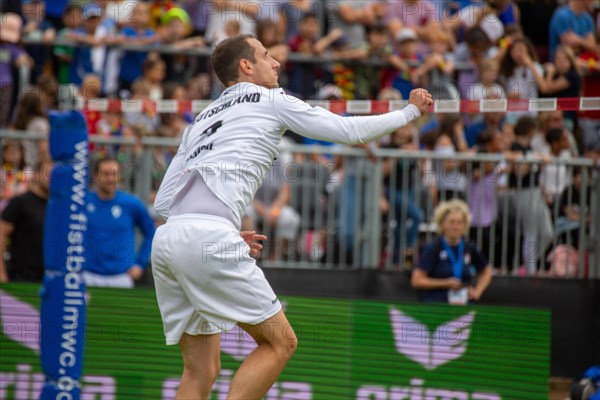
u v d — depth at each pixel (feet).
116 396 49.29
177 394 35.17
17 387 49.44
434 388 49.78
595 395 46.98
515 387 49.32
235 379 33.91
